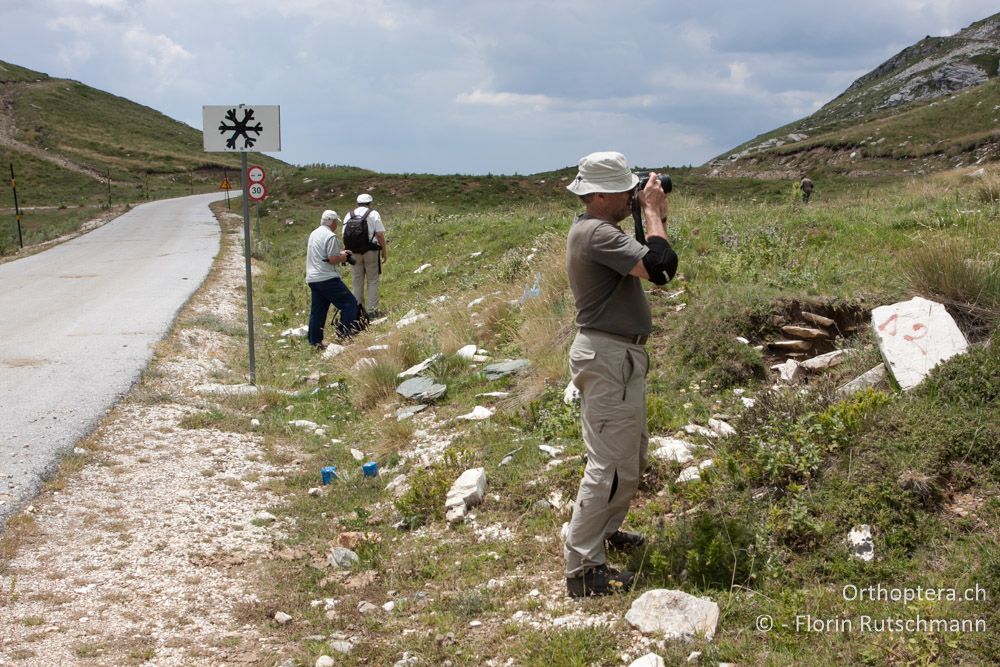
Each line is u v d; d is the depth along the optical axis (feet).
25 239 104.01
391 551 15.07
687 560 12.00
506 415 20.65
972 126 181.98
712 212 39.14
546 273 31.07
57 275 60.80
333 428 23.94
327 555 15.25
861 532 11.86
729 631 10.55
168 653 11.67
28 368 28.86
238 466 20.62
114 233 106.32
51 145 289.53
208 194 230.27
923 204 36.40
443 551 14.62
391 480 18.90
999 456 12.72
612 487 11.86
